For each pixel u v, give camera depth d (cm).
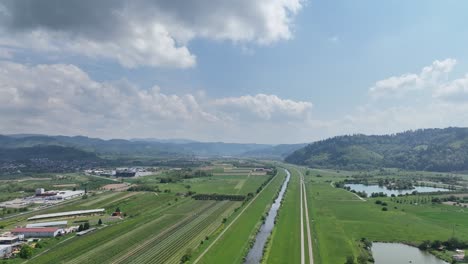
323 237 15712
